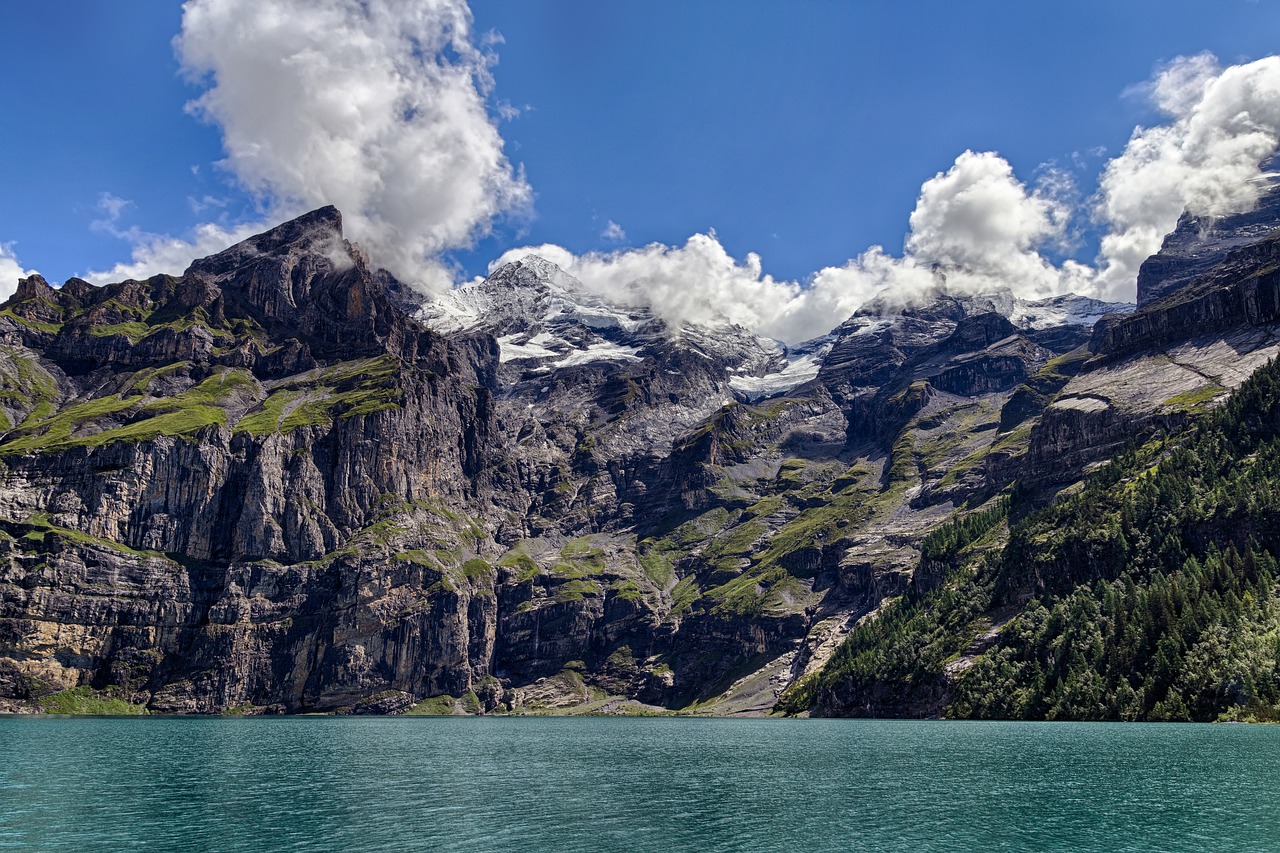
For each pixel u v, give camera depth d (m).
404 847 103.31
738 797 137.12
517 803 132.50
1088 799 127.19
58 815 120.56
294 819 119.12
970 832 109.38
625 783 154.25
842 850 101.75
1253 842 102.44
